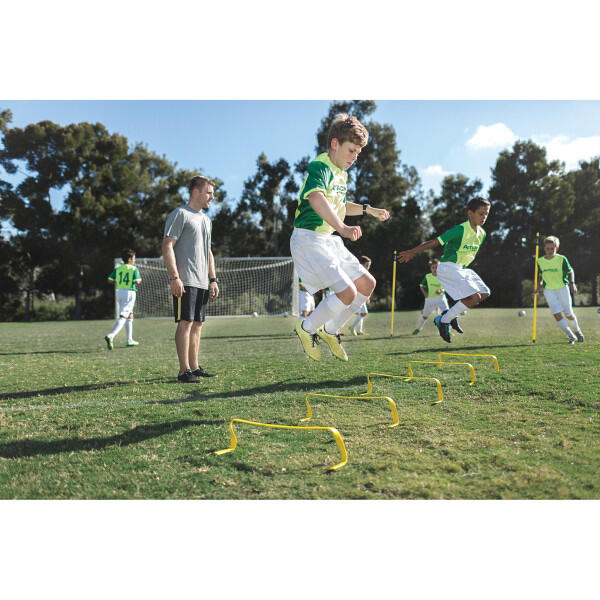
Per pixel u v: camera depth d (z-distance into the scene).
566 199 32.84
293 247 3.29
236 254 36.19
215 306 22.62
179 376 4.44
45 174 32.84
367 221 34.19
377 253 33.41
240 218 36.94
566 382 3.88
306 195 3.09
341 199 3.37
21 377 4.85
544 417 2.93
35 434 2.76
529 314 18.16
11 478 2.14
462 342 7.65
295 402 3.47
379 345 7.43
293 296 21.38
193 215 4.49
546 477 2.04
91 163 33.25
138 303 22.08
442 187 36.94
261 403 3.47
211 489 2.02
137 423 2.97
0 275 31.58
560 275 7.13
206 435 2.70
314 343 3.36
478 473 2.10
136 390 4.06
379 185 35.28
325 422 2.92
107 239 32.47
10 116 33.16
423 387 3.91
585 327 10.39
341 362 5.56
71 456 2.40
